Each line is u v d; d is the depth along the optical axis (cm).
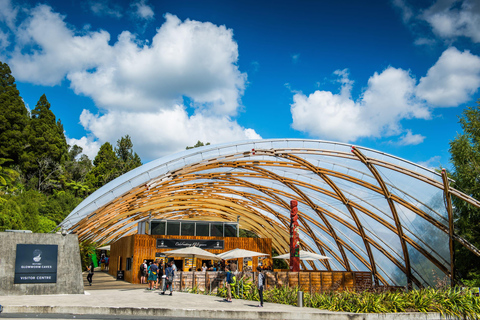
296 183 3881
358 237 3944
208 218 6247
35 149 8806
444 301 2038
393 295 2056
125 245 4203
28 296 2230
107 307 1755
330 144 3169
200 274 2820
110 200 2858
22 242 2347
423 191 2966
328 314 1795
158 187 3631
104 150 11169
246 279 2502
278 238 5744
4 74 9294
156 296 2323
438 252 3259
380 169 3039
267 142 3172
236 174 3916
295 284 2805
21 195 6756
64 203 7756
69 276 2431
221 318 1753
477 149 3444
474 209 3281
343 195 3616
